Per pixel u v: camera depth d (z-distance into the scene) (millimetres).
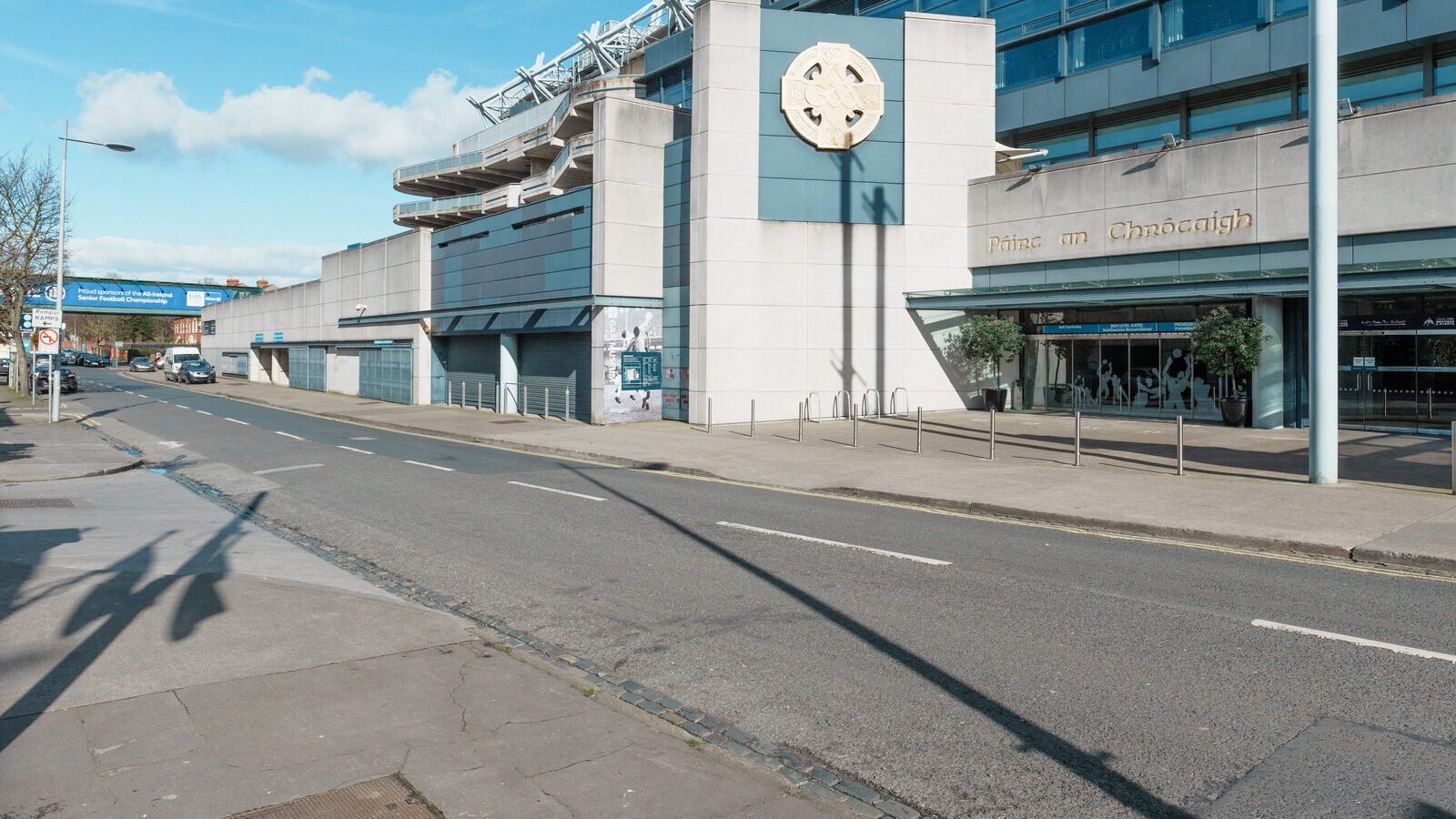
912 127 27422
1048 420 25531
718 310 26328
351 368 49312
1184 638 6941
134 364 88812
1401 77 26328
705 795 4547
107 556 10367
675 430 25719
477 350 38312
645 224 29062
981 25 27891
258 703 5641
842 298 27109
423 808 4348
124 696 5730
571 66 58094
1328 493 13109
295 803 4387
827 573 9219
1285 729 5254
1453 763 4773
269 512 13773
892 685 6094
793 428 25250
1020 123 34375
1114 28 31703
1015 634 7102
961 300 26281
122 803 4363
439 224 60750
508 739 5164
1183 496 13289
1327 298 13664
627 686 6195
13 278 46469
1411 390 20906
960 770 4875
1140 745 5102
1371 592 8258
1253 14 28125
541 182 42250
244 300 69812
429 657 6559
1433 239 19812
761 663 6574
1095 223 25281
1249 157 22375
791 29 26719
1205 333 22125
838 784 4750
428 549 10789
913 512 13133
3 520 13078
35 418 33375
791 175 26750
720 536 11289
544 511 13375
